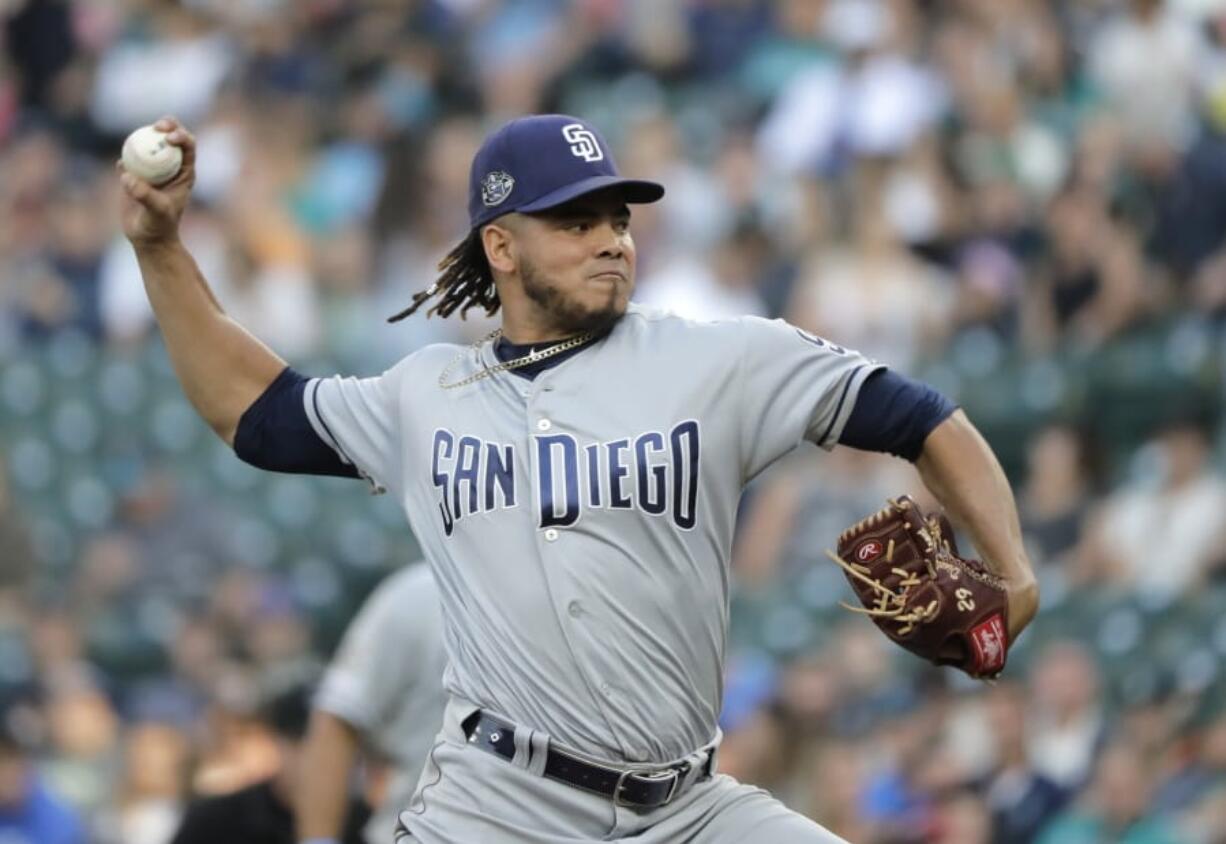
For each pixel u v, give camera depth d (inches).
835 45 2271.2
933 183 1924.2
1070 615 1539.1
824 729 1425.9
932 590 669.9
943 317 1847.9
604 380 682.8
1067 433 1641.2
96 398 2039.9
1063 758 1341.0
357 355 2022.6
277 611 1754.4
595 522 667.4
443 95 2314.2
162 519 1884.8
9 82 2454.5
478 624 677.9
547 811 672.4
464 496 680.4
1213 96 2046.0
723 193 2059.5
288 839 995.9
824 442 687.1
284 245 2108.8
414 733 940.0
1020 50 2084.2
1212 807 1268.5
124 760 1560.0
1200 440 1582.2
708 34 2325.3
